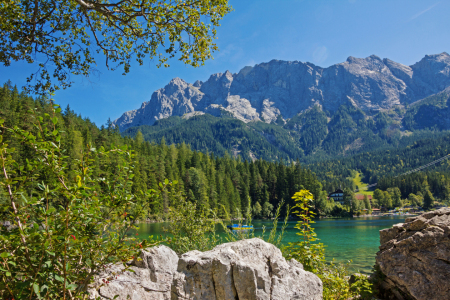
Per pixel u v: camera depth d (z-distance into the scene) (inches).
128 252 142.3
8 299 120.6
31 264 119.6
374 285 263.3
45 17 291.0
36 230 114.8
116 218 147.1
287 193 3959.2
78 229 132.0
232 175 4281.5
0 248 119.1
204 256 142.9
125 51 337.7
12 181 120.0
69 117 3166.8
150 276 210.4
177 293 136.6
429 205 5561.0
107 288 181.5
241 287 136.6
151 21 287.6
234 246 151.2
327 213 4259.4
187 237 319.6
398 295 245.1
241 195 3895.2
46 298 123.0
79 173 135.5
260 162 5027.1
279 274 151.3
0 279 120.6
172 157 4207.7
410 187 6540.4
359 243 1331.2
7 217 127.3
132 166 146.9
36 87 299.0
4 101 2148.1
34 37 290.8
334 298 232.2
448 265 221.3
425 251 232.7
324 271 254.4
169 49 304.3
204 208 336.5
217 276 137.0
